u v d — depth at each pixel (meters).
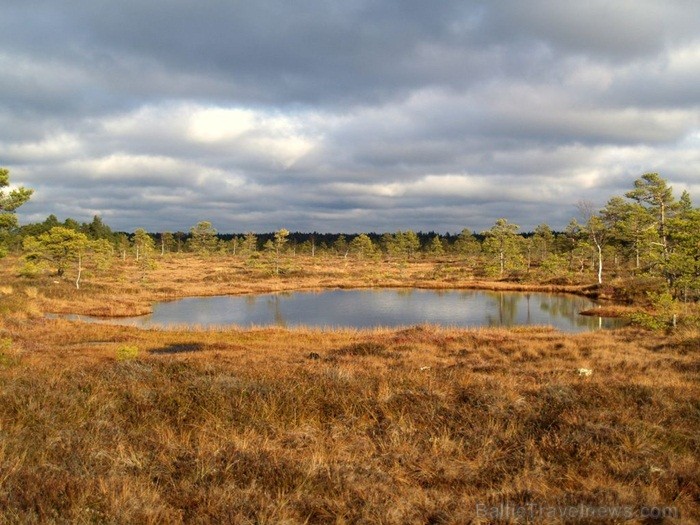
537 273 65.19
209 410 9.02
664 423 8.27
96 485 5.73
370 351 20.12
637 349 19.44
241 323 35.69
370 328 32.47
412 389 10.37
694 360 15.99
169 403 9.41
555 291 54.94
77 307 39.25
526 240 83.31
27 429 7.66
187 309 43.09
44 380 10.99
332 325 34.34
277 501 5.42
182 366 13.63
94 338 24.11
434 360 18.12
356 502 5.58
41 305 38.00
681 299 30.83
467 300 48.50
